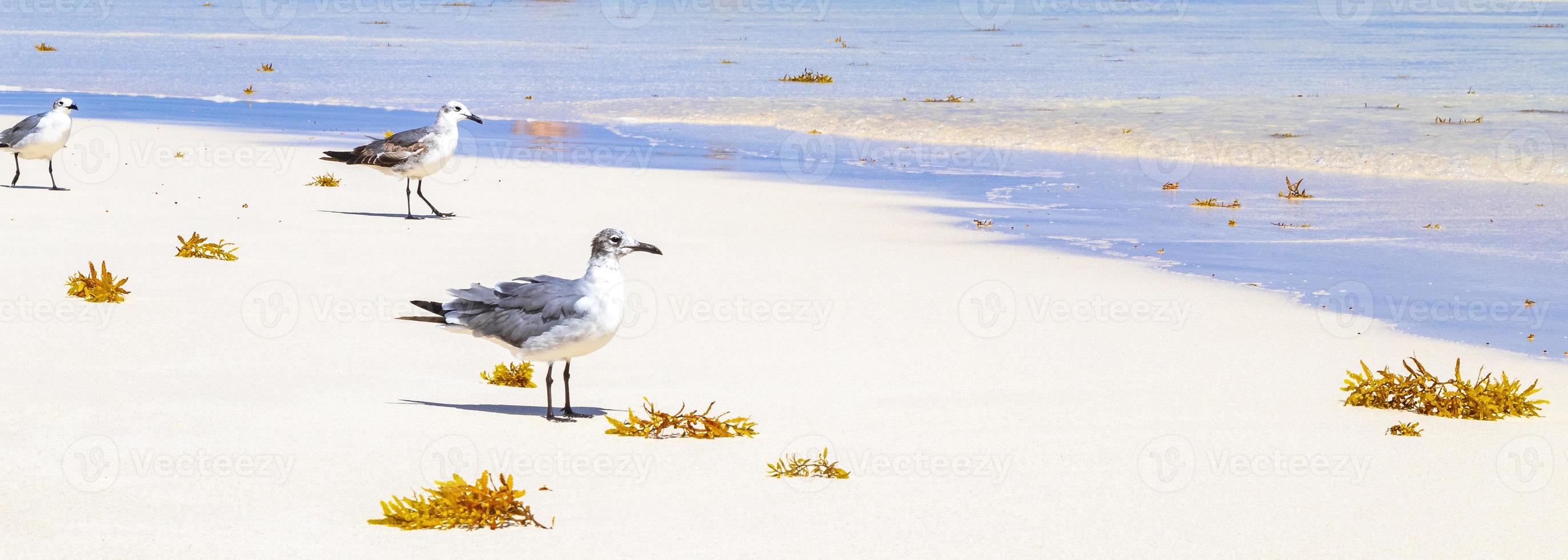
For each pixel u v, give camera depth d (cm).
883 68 6284
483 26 9512
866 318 1554
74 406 1019
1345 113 4409
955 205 2644
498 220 2291
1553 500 916
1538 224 2434
